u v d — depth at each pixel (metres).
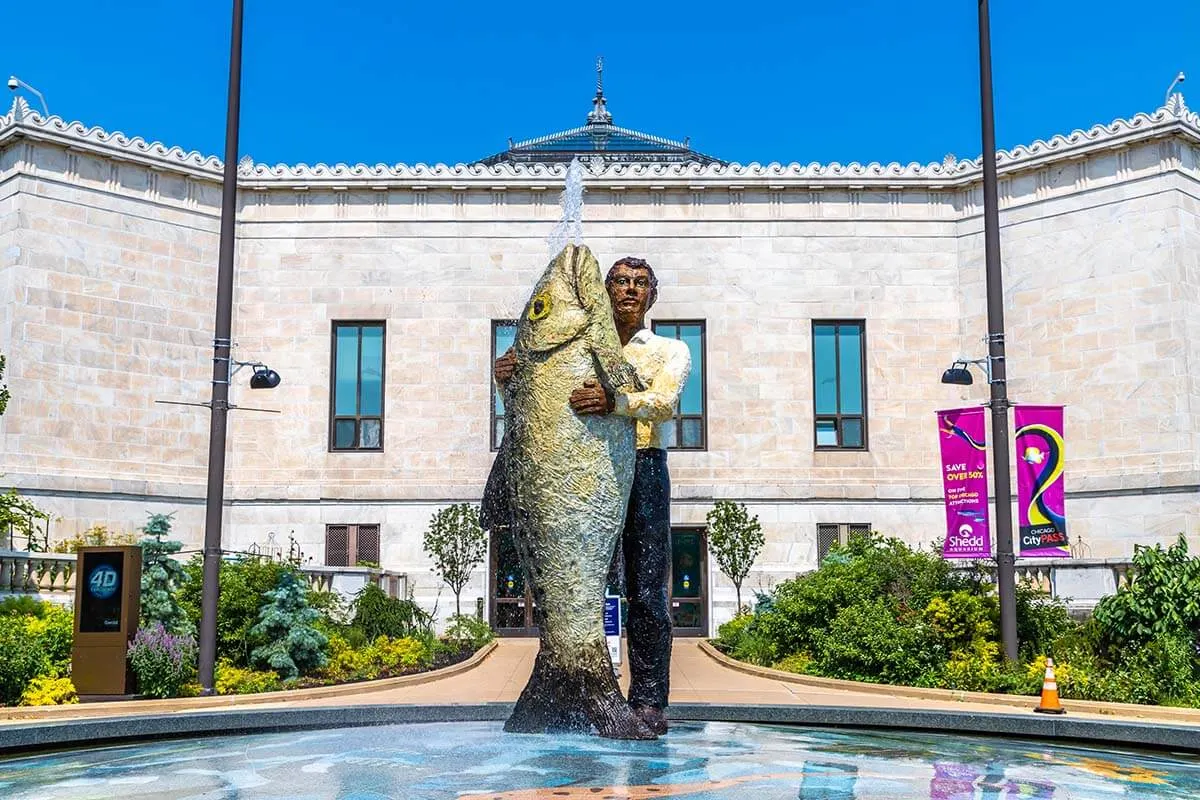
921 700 17.72
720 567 31.52
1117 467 29.98
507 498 8.21
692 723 10.51
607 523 7.98
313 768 7.30
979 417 23.06
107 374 30.36
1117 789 7.06
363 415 32.94
